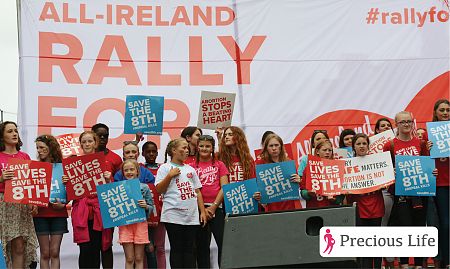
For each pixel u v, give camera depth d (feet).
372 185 31.09
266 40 39.65
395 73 39.83
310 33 39.86
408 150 31.71
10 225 29.53
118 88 38.73
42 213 30.73
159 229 33.94
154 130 34.30
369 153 33.06
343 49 39.83
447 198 31.50
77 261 37.24
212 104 35.29
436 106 32.12
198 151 31.58
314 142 33.32
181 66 39.19
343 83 39.68
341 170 31.30
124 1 39.22
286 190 31.27
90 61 38.68
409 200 31.40
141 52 39.09
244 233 21.34
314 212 21.33
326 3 40.01
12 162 29.35
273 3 39.83
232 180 31.78
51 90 38.24
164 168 30.17
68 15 38.75
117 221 29.58
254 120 39.14
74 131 38.24
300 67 39.60
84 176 30.48
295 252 21.11
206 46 39.40
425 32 40.04
